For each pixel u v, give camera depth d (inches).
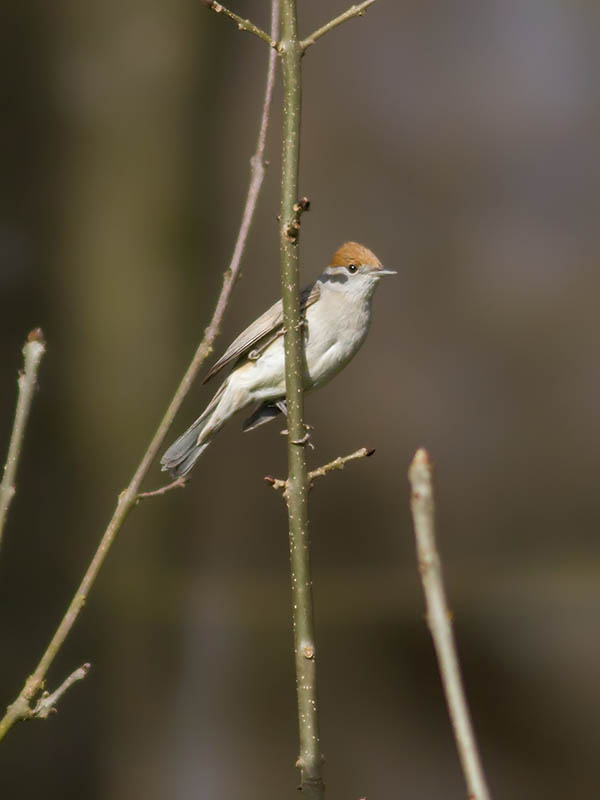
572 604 490.0
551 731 445.4
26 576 476.7
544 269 550.6
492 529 554.6
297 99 159.6
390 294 554.6
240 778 436.1
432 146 542.9
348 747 440.5
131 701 454.6
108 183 516.1
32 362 140.3
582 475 552.4
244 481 541.3
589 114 538.3
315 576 537.6
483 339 557.6
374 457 556.1
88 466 505.0
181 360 527.8
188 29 515.2
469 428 559.5
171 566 517.3
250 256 537.3
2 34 498.0
